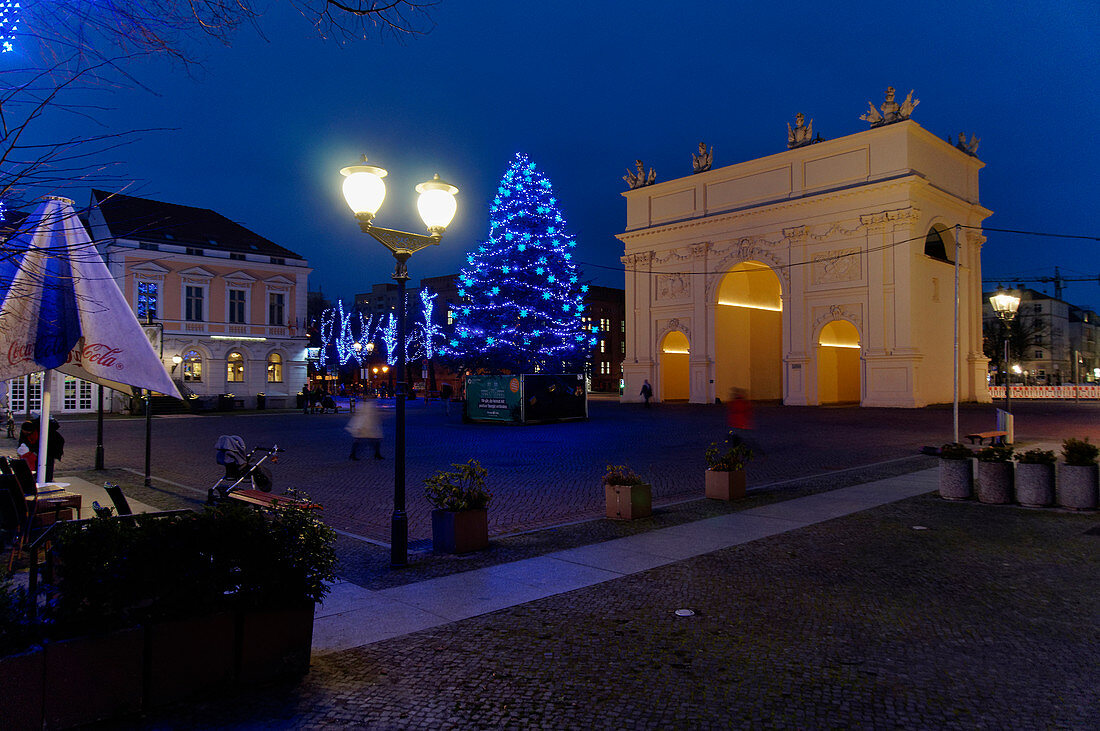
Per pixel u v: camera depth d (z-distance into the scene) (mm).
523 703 4215
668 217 49219
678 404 45562
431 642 5238
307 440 23156
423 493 12531
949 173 42875
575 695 4316
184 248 43031
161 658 4105
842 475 14070
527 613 5898
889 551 7902
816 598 6211
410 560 7754
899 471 14586
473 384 30562
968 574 6949
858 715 4043
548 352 40562
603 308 86625
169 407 41688
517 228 41094
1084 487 10156
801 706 4156
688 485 13180
